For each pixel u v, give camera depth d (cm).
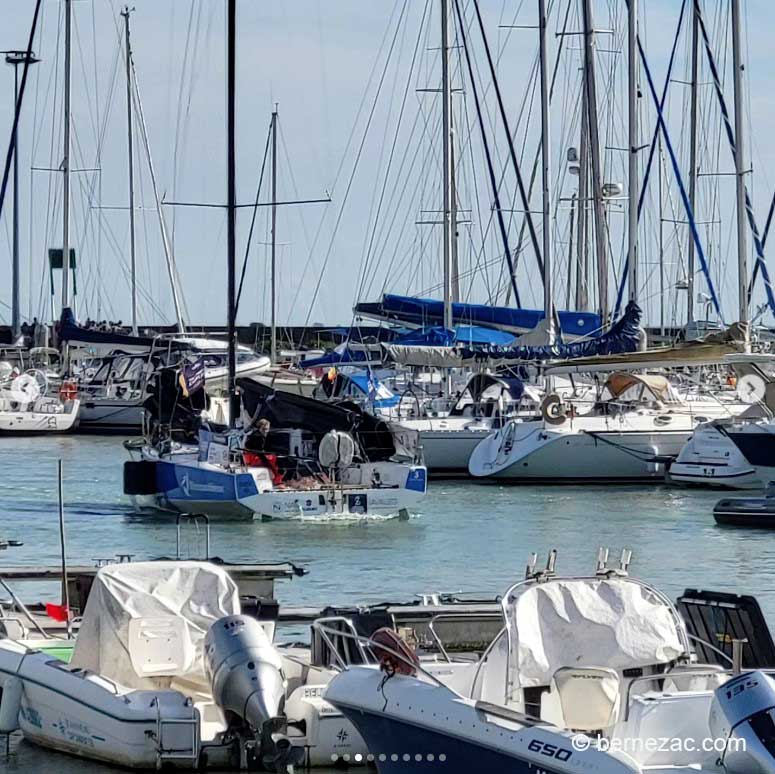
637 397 10119
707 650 3847
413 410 10550
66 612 4619
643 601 3334
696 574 6188
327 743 3512
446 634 4325
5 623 4294
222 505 7606
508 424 9638
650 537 7231
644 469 9512
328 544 6975
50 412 13450
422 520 7825
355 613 4206
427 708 3100
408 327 12812
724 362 9206
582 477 9562
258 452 7912
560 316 11719
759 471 9100
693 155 14100
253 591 4738
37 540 7156
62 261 15075
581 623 3275
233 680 3459
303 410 8069
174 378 8912
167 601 3812
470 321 12188
